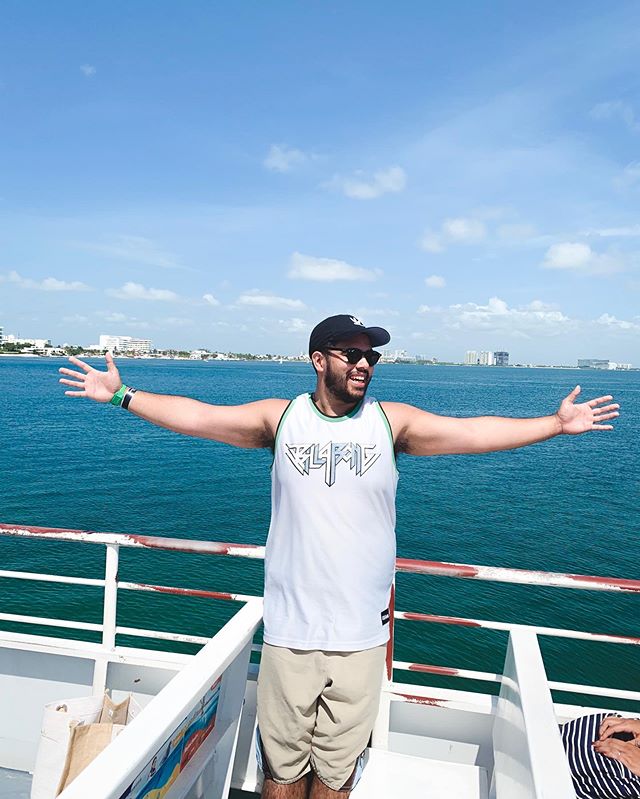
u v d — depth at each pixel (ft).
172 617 41.06
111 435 151.23
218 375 507.71
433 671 9.00
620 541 65.77
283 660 6.95
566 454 141.79
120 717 8.89
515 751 6.62
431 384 475.72
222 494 85.51
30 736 10.14
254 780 8.89
